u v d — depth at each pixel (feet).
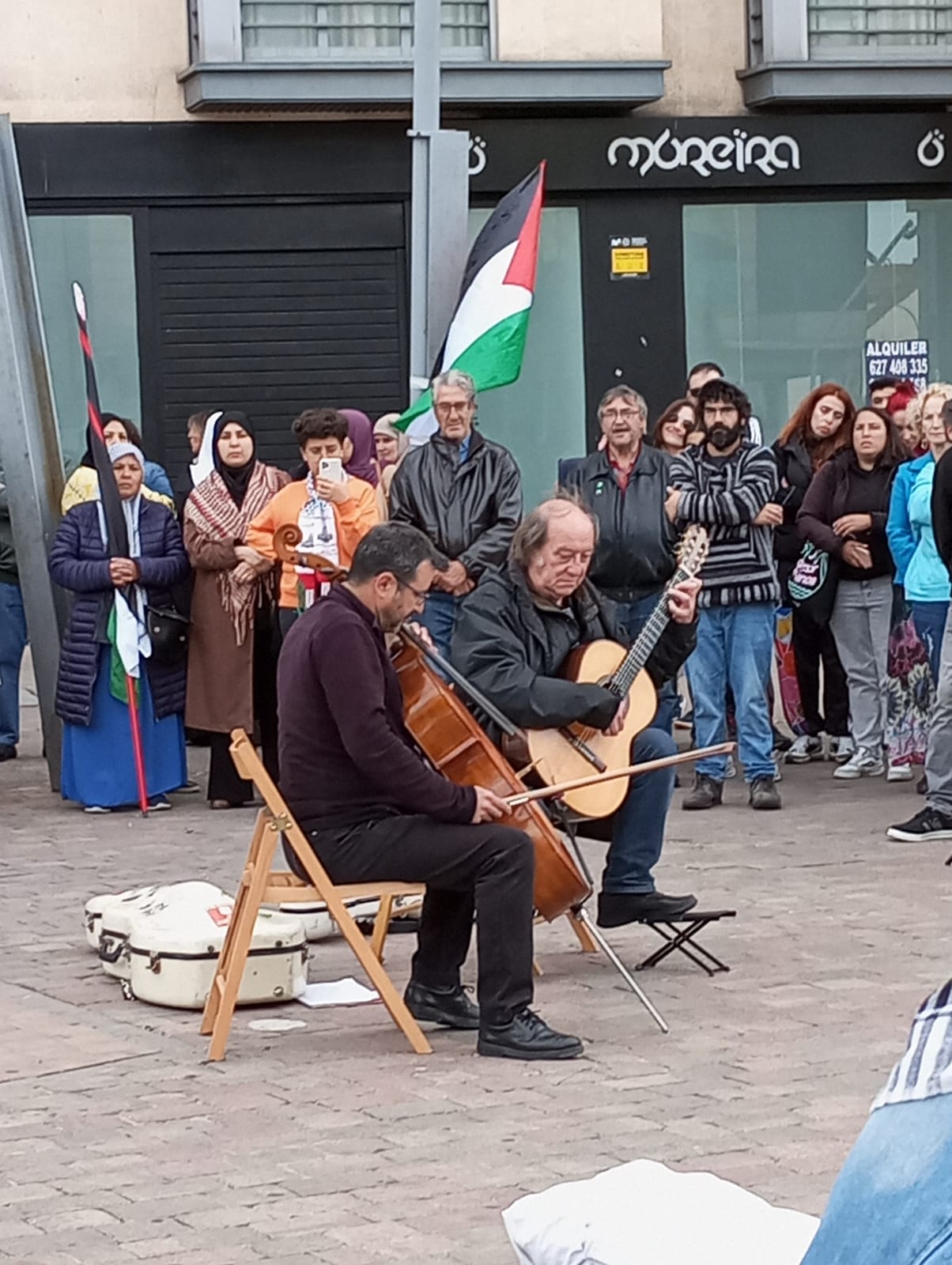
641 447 34.53
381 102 50.88
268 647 37.37
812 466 39.70
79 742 37.47
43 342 41.39
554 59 51.88
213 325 51.90
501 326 36.17
